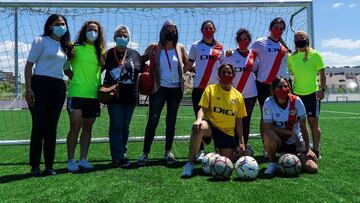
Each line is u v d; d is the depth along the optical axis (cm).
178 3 792
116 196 407
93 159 668
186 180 478
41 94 509
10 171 568
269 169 511
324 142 839
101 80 577
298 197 393
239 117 553
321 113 2084
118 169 561
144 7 789
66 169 573
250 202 377
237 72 605
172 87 598
